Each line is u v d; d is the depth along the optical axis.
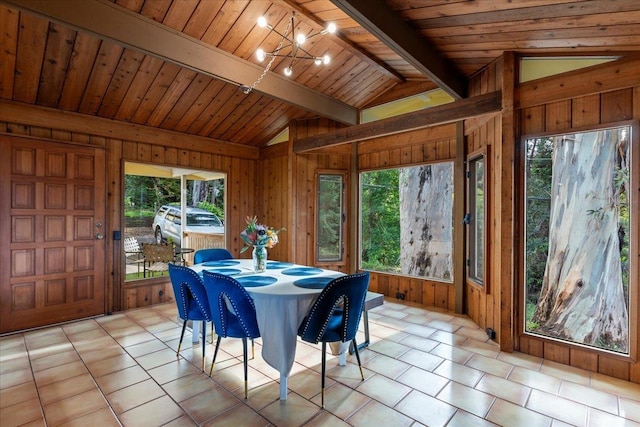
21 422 2.01
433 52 3.11
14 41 2.93
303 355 2.98
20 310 3.53
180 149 4.92
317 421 2.04
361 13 2.24
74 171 3.90
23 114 3.55
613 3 2.01
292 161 5.22
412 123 3.76
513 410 2.14
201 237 6.99
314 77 4.22
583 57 2.70
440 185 4.44
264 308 2.27
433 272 4.51
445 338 3.36
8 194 3.46
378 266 5.12
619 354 2.52
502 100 3.03
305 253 5.26
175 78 3.82
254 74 3.69
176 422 2.02
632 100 2.46
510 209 2.98
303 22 3.29
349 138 4.42
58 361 2.83
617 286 2.54
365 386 2.44
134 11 2.74
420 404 2.21
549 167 2.86
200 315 2.76
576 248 2.72
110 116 4.14
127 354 2.98
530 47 2.83
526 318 2.99
